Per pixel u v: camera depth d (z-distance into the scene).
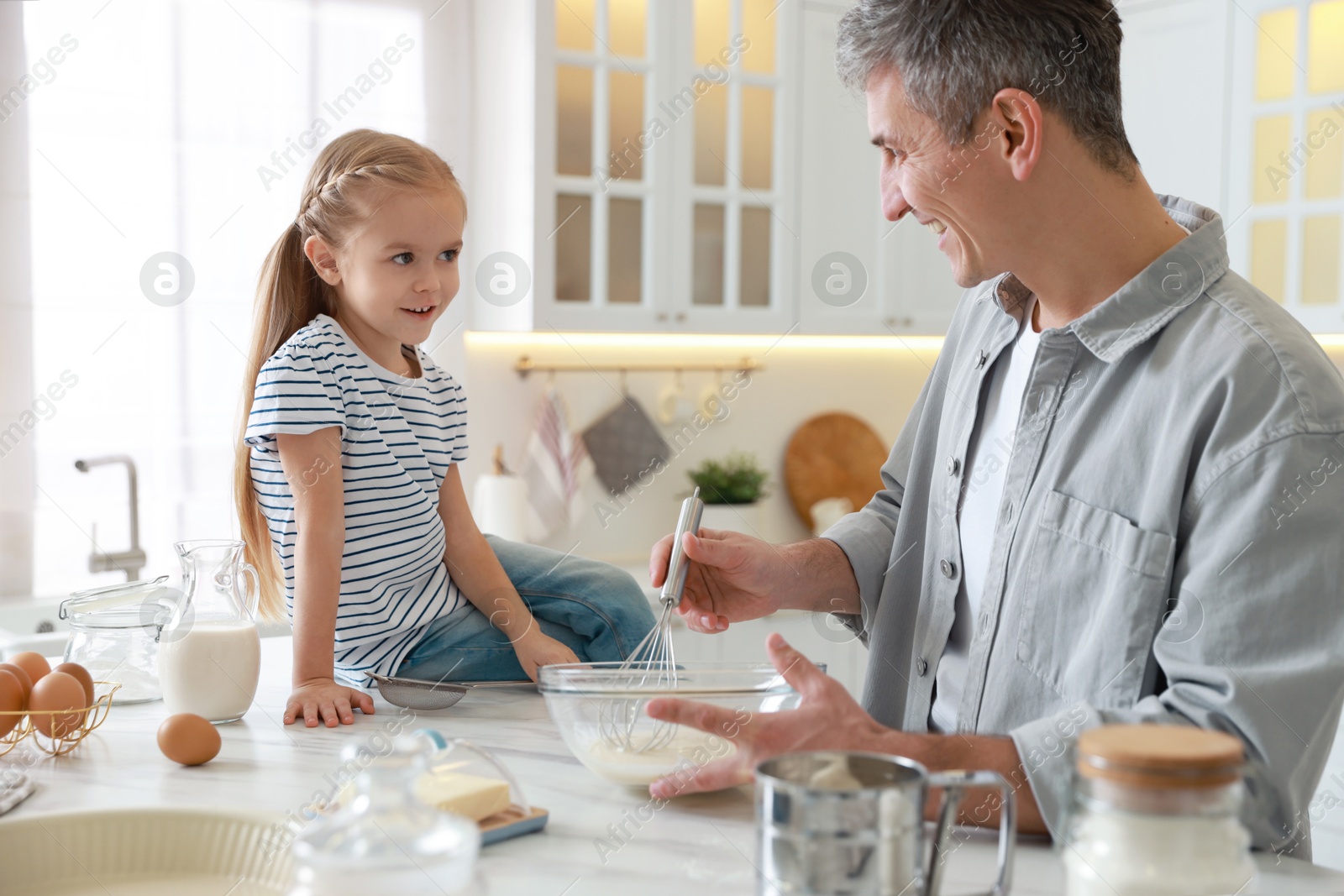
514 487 2.54
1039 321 1.07
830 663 2.65
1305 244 2.53
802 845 0.50
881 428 3.18
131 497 2.21
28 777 0.83
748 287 2.63
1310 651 0.73
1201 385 0.84
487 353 2.63
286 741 0.96
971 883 0.64
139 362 2.32
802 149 2.66
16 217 2.20
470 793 0.71
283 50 2.40
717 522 2.84
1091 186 0.94
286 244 1.42
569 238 2.40
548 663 1.24
